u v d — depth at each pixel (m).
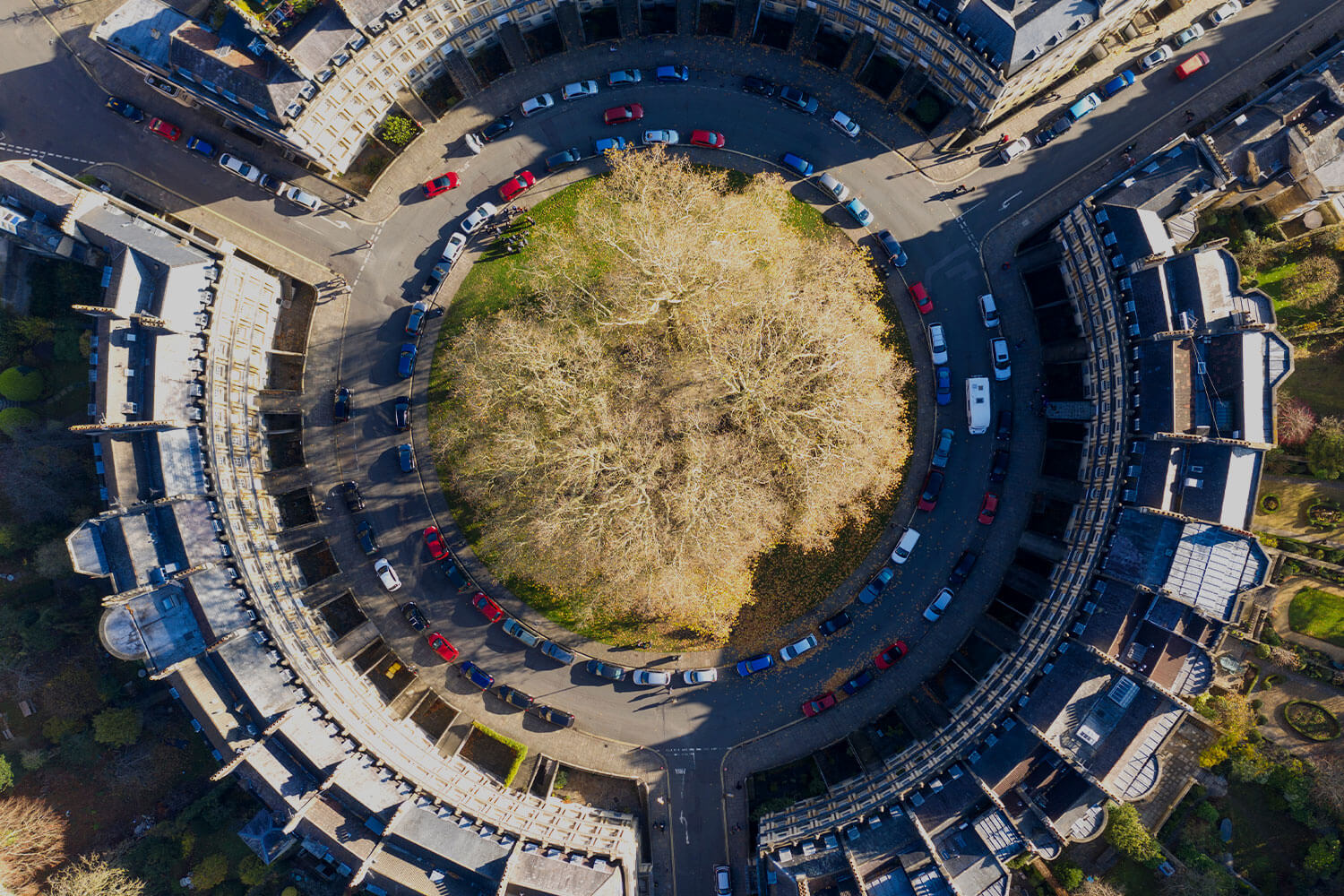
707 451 83.25
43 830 94.31
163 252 87.50
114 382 85.38
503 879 82.50
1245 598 88.81
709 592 88.12
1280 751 90.25
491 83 98.50
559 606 97.06
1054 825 80.88
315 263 98.81
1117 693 81.25
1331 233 92.19
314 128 90.44
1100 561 84.38
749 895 93.88
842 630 96.00
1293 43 95.00
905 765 89.94
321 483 97.81
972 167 97.25
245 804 95.06
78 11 99.44
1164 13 96.31
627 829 92.88
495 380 87.69
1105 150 96.50
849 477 85.44
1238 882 89.81
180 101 98.62
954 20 85.06
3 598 97.44
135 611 86.19
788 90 96.69
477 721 97.12
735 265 84.75
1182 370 81.81
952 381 96.69
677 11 97.56
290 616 91.81
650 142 97.56
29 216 91.44
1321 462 89.88
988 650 95.19
